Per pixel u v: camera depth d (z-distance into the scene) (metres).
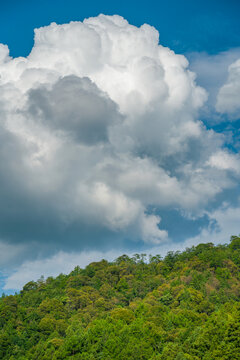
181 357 122.75
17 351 165.12
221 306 167.50
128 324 163.50
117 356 139.12
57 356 149.50
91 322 170.25
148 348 139.00
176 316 156.75
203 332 134.50
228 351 120.19
